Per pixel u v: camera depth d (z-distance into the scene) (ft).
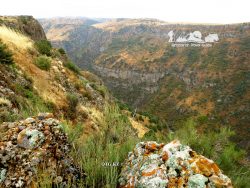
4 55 41.98
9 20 120.57
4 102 24.57
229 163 16.01
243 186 13.67
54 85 52.65
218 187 8.89
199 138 18.20
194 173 9.24
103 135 15.94
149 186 9.19
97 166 11.60
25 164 9.64
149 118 148.97
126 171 10.87
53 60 71.31
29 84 40.96
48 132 10.96
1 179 9.18
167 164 9.81
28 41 71.46
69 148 11.48
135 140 16.07
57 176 9.92
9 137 10.61
